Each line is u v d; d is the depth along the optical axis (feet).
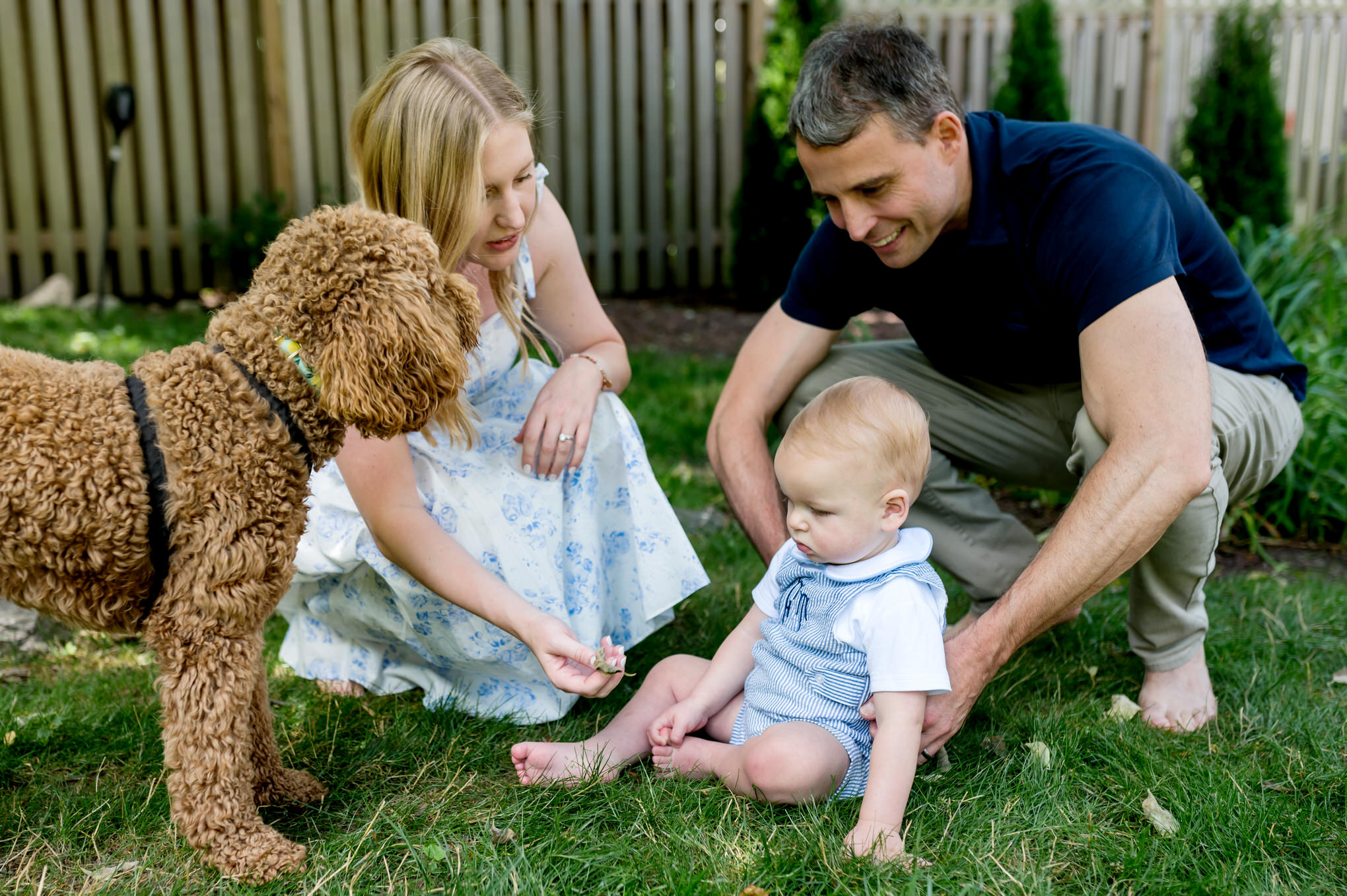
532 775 7.48
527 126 7.80
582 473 8.72
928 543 7.54
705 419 17.37
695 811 7.13
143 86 24.61
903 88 7.64
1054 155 8.23
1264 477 9.25
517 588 8.25
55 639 9.89
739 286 26.71
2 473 5.75
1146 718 8.55
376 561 8.02
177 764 6.34
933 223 8.23
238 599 6.26
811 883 6.39
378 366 5.98
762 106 25.27
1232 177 24.85
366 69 26.00
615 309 26.71
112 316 22.43
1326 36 29.84
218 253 25.30
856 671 7.28
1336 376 14.03
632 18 27.02
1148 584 8.50
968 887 6.29
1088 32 29.04
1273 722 8.44
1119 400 7.54
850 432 7.18
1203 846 6.82
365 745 8.02
